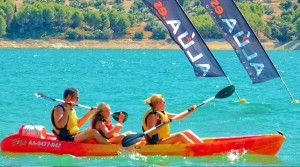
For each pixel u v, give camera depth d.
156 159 26.06
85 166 25.03
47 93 57.84
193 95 56.62
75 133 26.92
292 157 26.92
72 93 26.88
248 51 40.66
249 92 58.84
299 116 40.81
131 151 26.28
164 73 97.94
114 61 151.25
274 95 55.72
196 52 38.72
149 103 26.44
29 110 43.06
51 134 28.23
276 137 26.52
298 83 71.50
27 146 26.92
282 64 141.88
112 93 57.94
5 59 153.88
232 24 40.38
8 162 25.59
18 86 66.25
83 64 131.75
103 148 26.34
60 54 198.88
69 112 26.80
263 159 26.20
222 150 26.44
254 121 38.75
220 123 37.94
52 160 25.91
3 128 35.22
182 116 26.70
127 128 35.62
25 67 114.75
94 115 26.59
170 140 26.44
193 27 38.47
